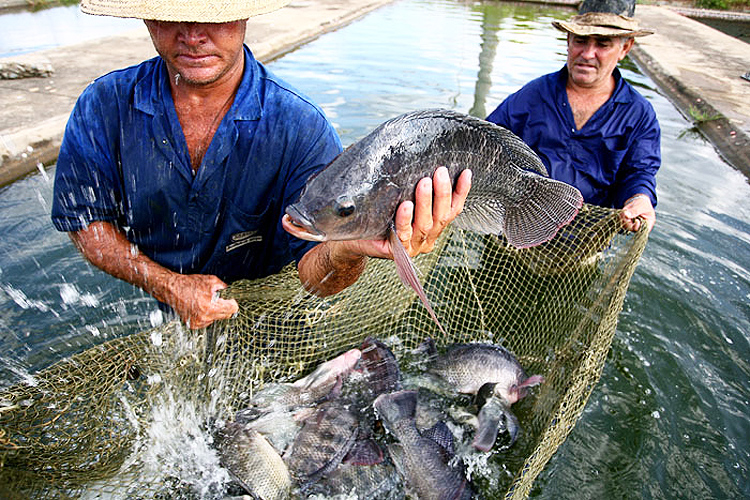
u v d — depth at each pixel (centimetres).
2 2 540
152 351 107
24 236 169
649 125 162
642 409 119
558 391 108
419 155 78
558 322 131
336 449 102
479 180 88
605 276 124
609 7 151
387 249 85
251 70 97
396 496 98
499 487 101
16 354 129
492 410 111
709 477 105
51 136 221
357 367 118
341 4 600
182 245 108
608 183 167
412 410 107
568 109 164
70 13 544
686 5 859
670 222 192
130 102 95
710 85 355
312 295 118
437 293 147
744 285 159
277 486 96
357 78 320
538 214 100
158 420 103
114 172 101
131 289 152
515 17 573
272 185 104
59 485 92
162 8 81
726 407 120
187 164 98
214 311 97
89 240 104
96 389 101
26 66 285
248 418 106
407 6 654
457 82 318
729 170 243
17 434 92
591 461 108
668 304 150
